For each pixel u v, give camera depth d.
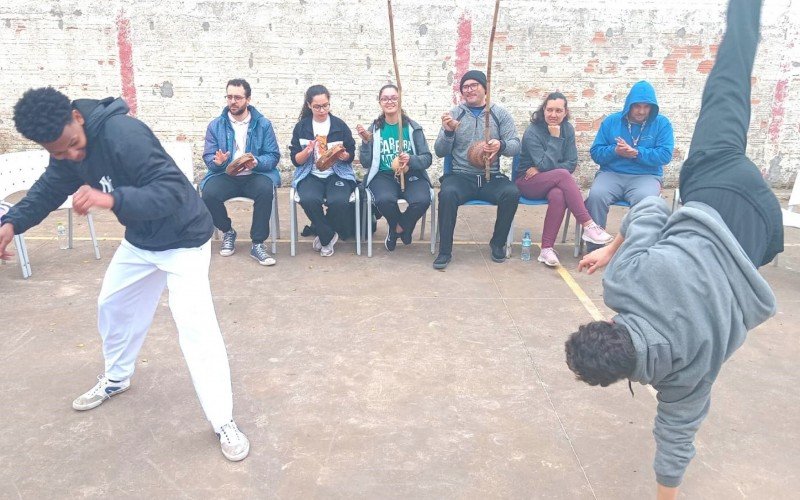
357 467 2.76
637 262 1.95
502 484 2.67
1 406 3.16
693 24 7.68
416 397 3.31
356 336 3.98
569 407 3.24
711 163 2.25
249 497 2.57
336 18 7.48
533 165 5.54
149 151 2.41
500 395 3.34
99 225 6.35
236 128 5.48
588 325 1.94
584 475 2.74
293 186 5.44
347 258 5.48
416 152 5.48
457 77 7.74
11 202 7.17
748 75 2.43
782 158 8.16
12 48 7.40
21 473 2.68
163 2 7.32
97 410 3.15
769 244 2.16
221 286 4.78
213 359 2.76
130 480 2.66
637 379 1.89
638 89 5.38
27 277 4.87
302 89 7.70
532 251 5.83
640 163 5.51
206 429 3.02
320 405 3.22
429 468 2.76
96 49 7.43
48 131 2.23
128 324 3.06
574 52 7.73
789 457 2.89
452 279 5.02
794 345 3.99
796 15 7.63
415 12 7.51
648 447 2.93
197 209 2.72
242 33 7.47
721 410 3.25
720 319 1.81
